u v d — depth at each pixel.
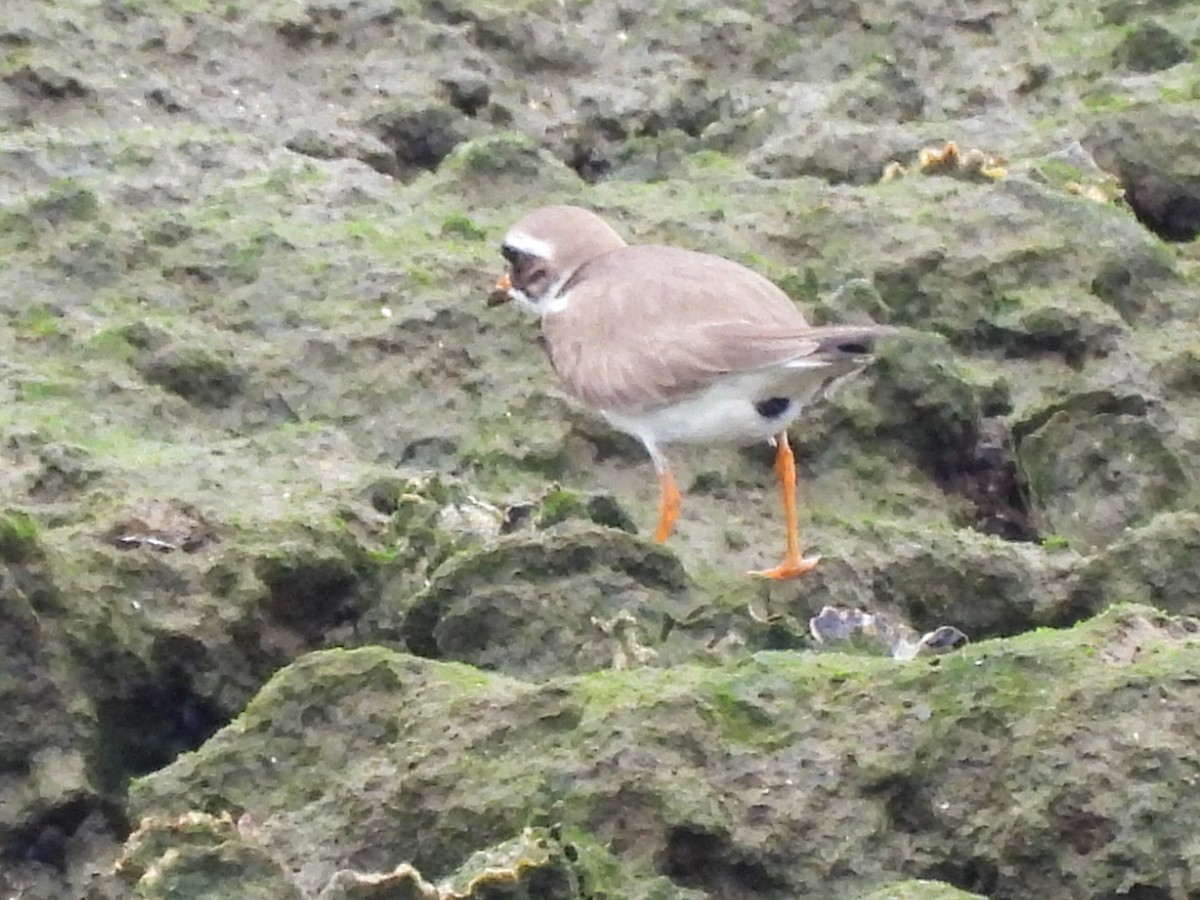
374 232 16.17
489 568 10.94
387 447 13.93
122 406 13.76
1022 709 8.88
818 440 14.18
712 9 21.88
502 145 17.75
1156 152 18.75
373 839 9.09
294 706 9.70
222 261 15.49
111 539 11.24
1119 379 14.91
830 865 8.77
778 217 16.72
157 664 10.87
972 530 13.52
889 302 15.77
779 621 11.29
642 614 10.95
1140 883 8.41
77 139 17.38
